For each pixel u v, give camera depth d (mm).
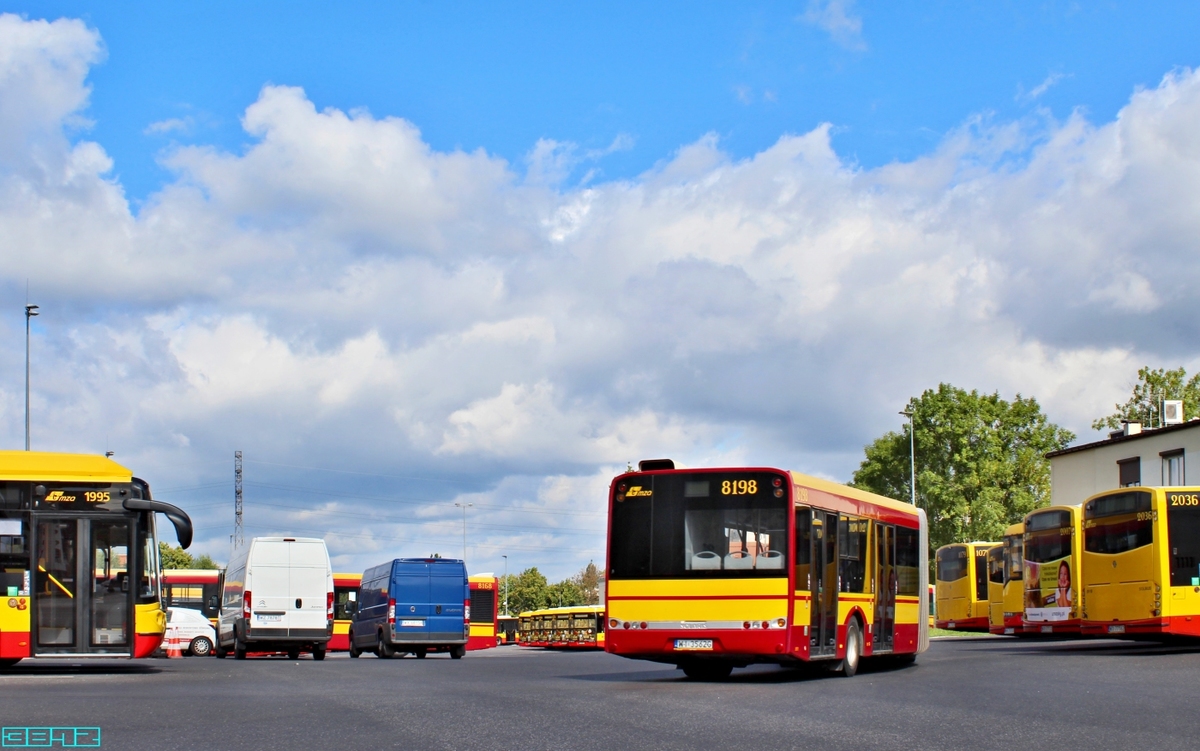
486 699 14734
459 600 35719
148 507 21500
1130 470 50062
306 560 33875
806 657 18906
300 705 13789
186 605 50688
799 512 19016
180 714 12641
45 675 20688
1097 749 9766
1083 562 29156
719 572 18719
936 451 87625
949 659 26734
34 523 21125
